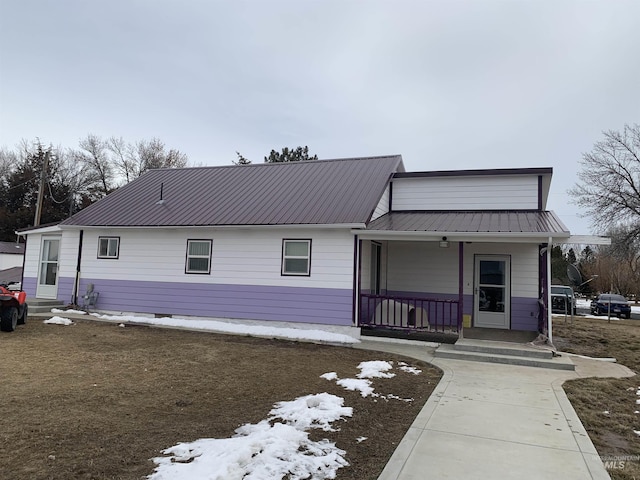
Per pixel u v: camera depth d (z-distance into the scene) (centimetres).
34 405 524
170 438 434
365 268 1241
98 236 1462
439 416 541
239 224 1247
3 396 558
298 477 358
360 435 467
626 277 4050
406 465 392
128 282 1409
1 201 4131
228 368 776
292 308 1216
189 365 788
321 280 1191
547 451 434
